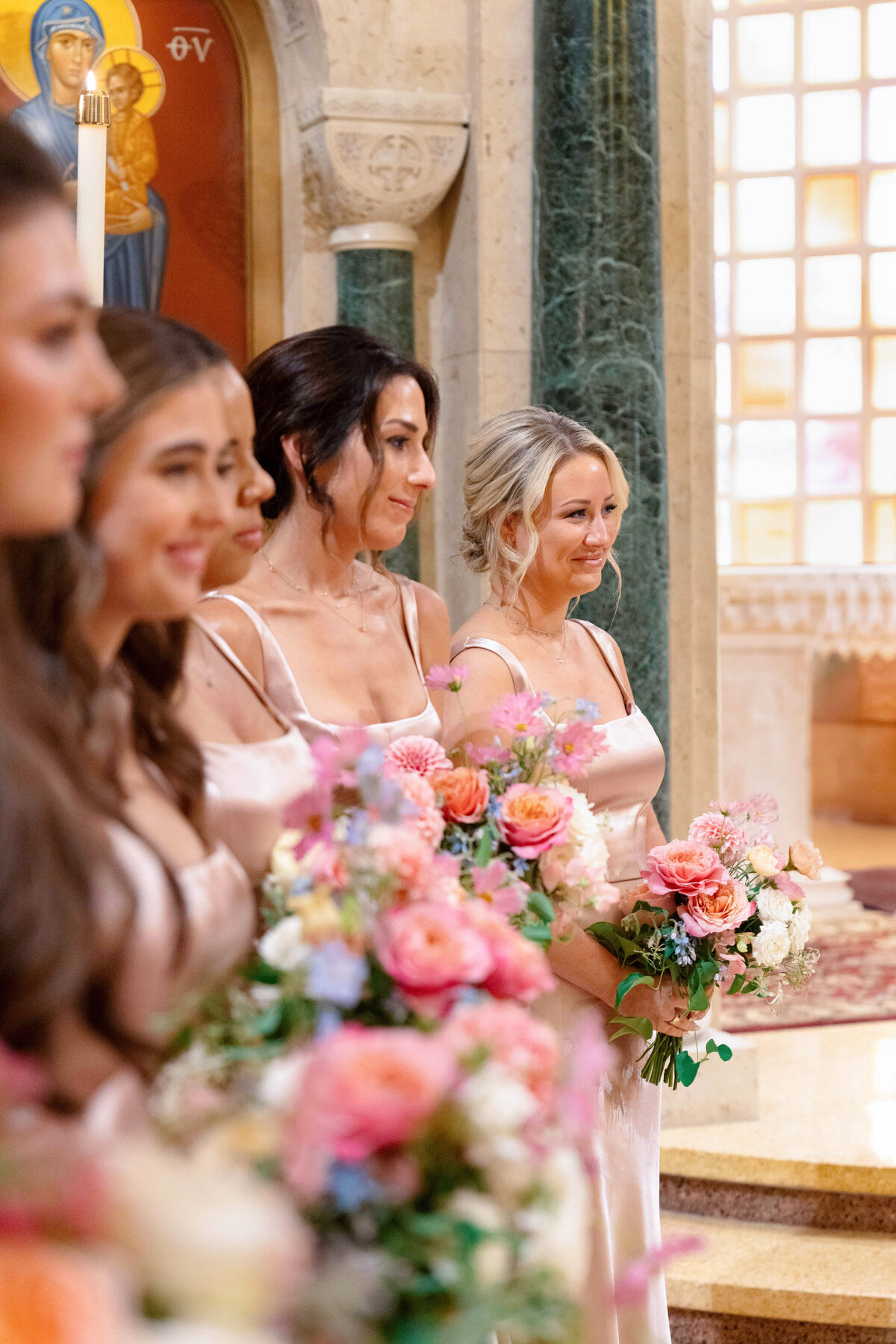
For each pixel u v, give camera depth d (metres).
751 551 7.15
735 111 6.99
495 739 2.47
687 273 4.24
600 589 3.88
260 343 4.31
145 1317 0.79
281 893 1.40
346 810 1.67
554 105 3.91
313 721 2.18
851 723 8.29
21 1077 0.92
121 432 1.31
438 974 1.17
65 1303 0.72
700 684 4.35
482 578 4.16
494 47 4.14
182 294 4.22
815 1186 3.57
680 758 4.27
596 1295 2.42
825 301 7.00
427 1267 0.97
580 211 3.89
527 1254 1.01
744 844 2.54
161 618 1.42
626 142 3.90
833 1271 3.34
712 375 4.34
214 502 1.40
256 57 4.23
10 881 1.04
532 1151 1.05
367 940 1.23
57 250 1.07
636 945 2.46
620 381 3.90
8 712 1.09
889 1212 3.54
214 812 1.73
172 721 1.49
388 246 4.18
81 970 1.07
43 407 1.05
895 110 6.86
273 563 2.32
